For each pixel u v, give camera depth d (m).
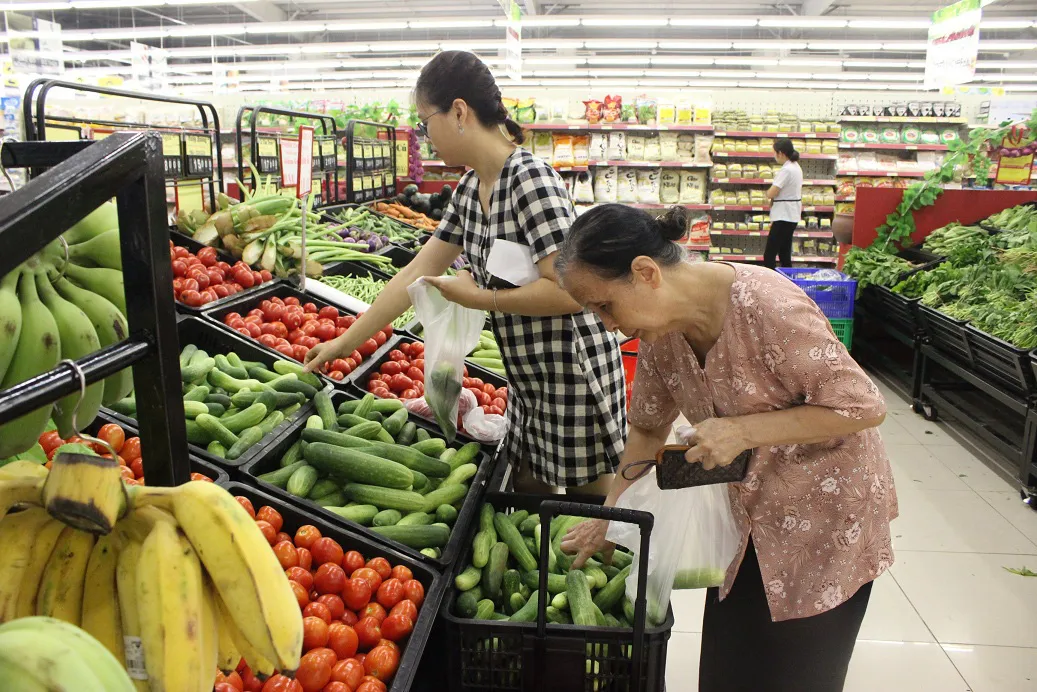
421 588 1.74
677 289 1.42
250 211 3.51
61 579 0.75
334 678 1.48
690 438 1.48
